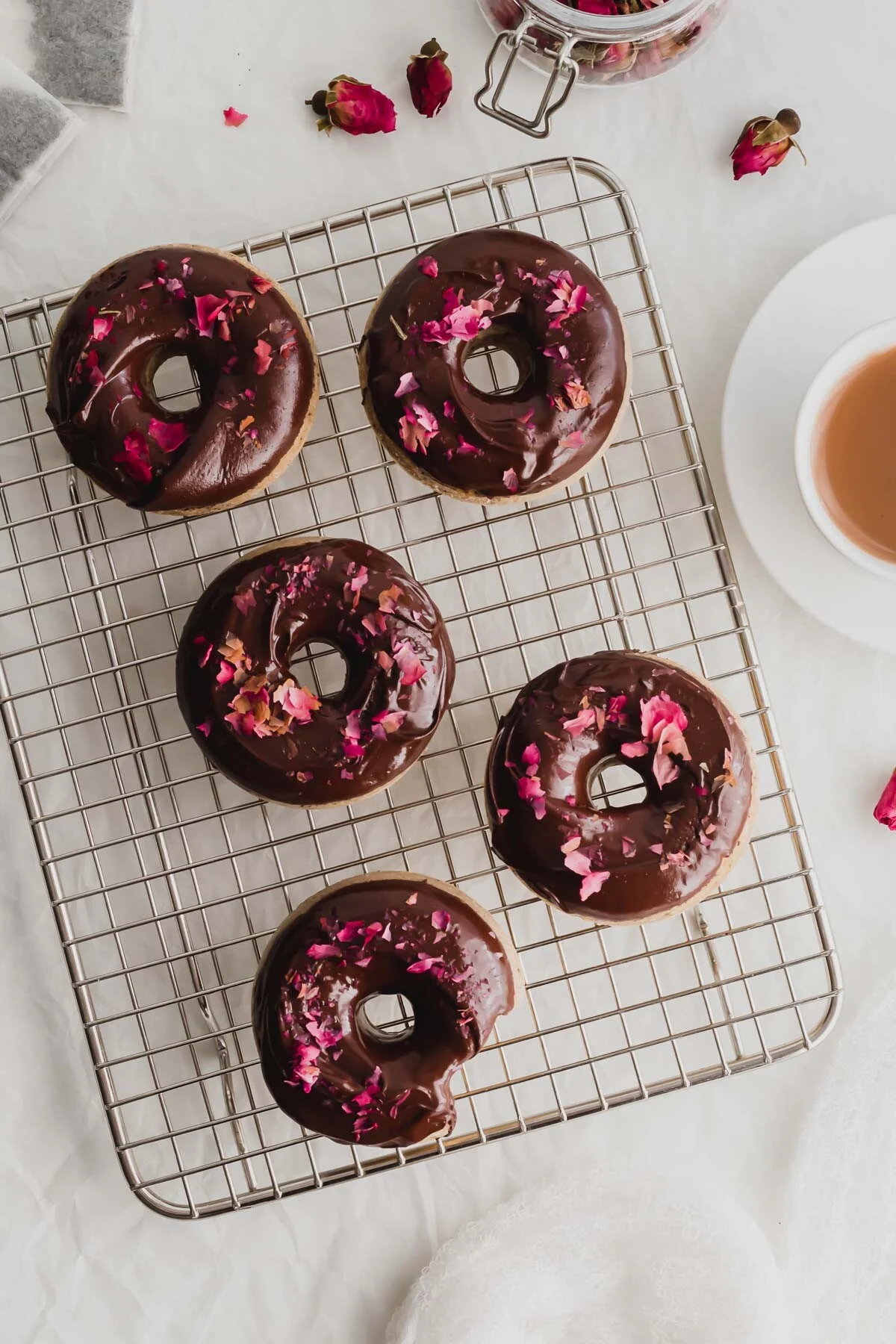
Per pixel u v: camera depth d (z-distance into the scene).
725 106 0.78
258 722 0.73
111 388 0.73
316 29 0.78
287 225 0.78
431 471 0.74
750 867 0.79
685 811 0.73
